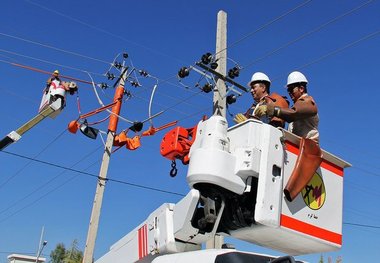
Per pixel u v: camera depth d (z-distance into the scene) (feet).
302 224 13.01
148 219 15.96
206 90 40.14
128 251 16.98
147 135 48.26
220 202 13.69
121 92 54.08
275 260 10.96
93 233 47.73
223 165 13.04
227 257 12.51
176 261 13.71
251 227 13.25
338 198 14.29
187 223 13.92
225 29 42.09
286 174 13.02
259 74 17.20
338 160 14.53
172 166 19.24
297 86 15.69
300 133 14.73
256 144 13.12
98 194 49.16
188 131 16.97
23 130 29.73
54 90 32.01
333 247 13.73
